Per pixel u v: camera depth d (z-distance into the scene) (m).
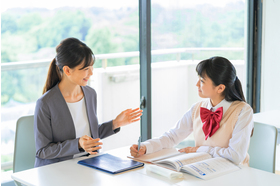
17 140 1.89
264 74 3.28
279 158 3.02
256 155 1.91
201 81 1.74
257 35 3.29
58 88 1.72
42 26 9.27
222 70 1.67
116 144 3.29
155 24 2.58
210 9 2.93
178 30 2.73
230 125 1.70
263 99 3.31
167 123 2.75
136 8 9.68
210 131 1.73
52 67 1.75
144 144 1.76
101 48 9.62
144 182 1.37
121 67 3.56
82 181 1.39
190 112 1.89
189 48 2.81
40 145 1.67
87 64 1.66
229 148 1.63
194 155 1.62
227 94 1.74
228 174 1.46
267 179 1.40
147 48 2.52
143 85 2.58
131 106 3.65
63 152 1.64
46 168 1.55
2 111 3.13
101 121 3.48
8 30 9.01
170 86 2.73
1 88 7.68
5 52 9.10
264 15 3.22
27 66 3.09
